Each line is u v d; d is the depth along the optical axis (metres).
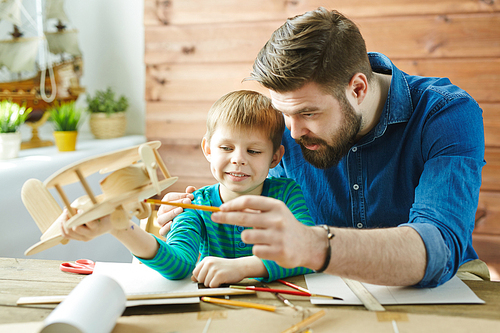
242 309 0.64
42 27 1.97
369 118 0.94
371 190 1.02
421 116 0.95
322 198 1.08
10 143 1.50
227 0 1.98
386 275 0.67
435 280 0.72
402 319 0.60
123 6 2.16
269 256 0.60
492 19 1.74
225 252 0.92
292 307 0.64
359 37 0.85
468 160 0.84
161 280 0.76
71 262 0.85
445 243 0.73
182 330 0.58
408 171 0.98
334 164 0.93
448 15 1.78
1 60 1.72
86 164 0.54
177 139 2.13
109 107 2.04
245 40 1.99
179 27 2.05
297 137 0.87
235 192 0.93
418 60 1.83
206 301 0.67
